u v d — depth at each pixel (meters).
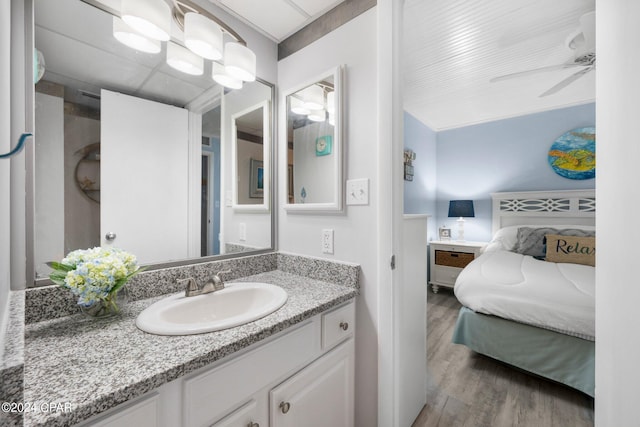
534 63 2.38
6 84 0.58
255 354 0.81
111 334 0.78
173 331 0.77
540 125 3.48
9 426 0.33
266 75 1.55
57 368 0.61
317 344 1.04
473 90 2.91
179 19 1.15
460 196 4.09
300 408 0.94
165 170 1.19
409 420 1.42
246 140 1.47
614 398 0.62
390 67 1.16
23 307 0.60
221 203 1.37
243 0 1.29
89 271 0.83
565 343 1.70
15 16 0.84
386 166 1.18
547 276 2.03
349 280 1.26
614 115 0.61
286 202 1.54
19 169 0.84
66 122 0.95
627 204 0.55
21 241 0.84
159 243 1.18
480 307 1.99
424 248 1.60
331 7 1.35
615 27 0.61
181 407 0.66
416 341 1.50
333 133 1.32
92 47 1.00
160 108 1.18
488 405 1.63
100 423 0.54
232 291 1.16
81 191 0.98
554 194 3.34
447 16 1.79
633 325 0.53
